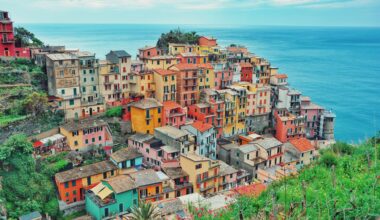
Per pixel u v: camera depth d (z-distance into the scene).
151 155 90.06
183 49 144.62
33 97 89.94
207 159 81.75
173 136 90.75
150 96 111.81
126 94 110.56
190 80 115.00
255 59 145.12
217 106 110.50
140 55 131.38
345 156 36.56
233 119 115.75
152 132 100.44
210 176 82.88
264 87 124.25
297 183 32.41
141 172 78.88
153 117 99.94
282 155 97.56
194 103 117.56
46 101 92.25
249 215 26.91
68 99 96.38
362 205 22.64
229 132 115.56
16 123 85.31
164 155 88.88
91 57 103.25
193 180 80.94
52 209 71.31
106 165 81.69
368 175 28.22
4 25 106.12
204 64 123.50
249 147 94.94
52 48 118.62
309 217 22.67
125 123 101.25
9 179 71.50
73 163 82.88
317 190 27.16
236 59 142.25
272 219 24.02
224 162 97.25
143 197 74.25
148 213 51.84
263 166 93.06
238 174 90.38
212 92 113.69
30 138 83.31
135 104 100.69
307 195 26.02
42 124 90.12
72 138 86.56
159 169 87.19
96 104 102.31
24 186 71.81
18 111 90.31
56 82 96.75
